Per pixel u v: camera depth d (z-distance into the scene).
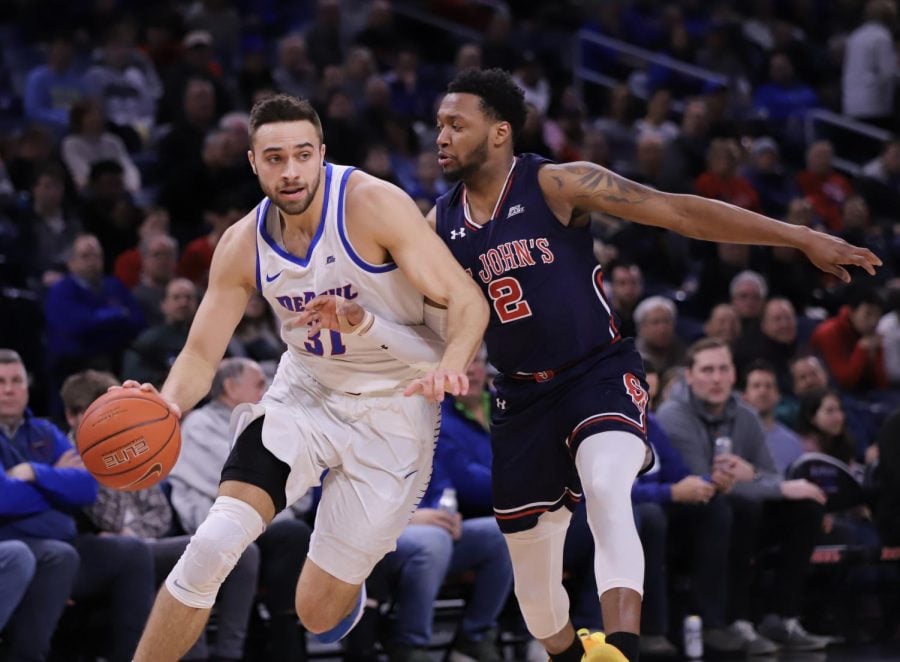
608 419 9.99
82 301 18.84
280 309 10.02
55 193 22.39
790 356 21.86
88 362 18.52
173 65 28.95
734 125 31.03
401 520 10.23
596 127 31.97
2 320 18.61
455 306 9.64
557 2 37.59
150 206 24.64
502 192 10.34
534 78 33.03
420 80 32.97
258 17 33.88
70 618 14.32
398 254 9.66
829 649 16.83
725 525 16.08
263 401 10.29
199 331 10.12
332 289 9.81
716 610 16.14
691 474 16.67
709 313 24.11
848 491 17.70
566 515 10.70
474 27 36.47
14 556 12.91
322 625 10.37
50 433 14.16
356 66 30.77
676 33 36.62
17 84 29.88
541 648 16.02
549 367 10.32
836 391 19.80
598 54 36.59
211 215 22.78
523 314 10.27
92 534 13.95
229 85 30.31
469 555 15.25
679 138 29.34
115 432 9.34
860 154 35.06
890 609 18.25
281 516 14.86
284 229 9.93
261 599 15.02
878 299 22.73
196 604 9.52
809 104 36.56
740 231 9.83
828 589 17.95
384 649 15.16
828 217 30.42
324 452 10.07
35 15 30.81
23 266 21.12
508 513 10.63
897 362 22.80
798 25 41.91
